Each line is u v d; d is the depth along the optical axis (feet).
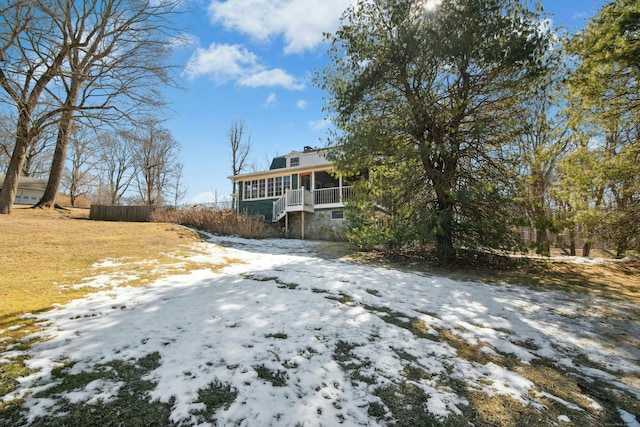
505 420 8.45
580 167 32.45
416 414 8.30
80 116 42.96
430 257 34.65
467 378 10.46
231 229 46.52
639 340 14.93
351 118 32.45
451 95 30.50
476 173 31.48
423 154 29.22
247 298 16.15
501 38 26.99
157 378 8.67
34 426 6.67
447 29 27.55
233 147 113.91
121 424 6.98
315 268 26.18
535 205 28.94
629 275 30.19
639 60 25.53
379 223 34.06
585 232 33.96
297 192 56.54
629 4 25.94
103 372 8.77
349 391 8.98
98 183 123.24
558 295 22.66
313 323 13.52
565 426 8.44
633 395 10.25
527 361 12.26
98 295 15.35
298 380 9.24
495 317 17.07
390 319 15.16
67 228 35.88
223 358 9.97
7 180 42.91
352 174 34.96
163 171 118.62
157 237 35.96
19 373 8.37
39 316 12.21
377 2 29.78
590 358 12.98
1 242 25.66
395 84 31.27
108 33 43.55
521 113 30.07
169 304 14.55
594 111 31.14
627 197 32.24
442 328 14.74
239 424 7.23
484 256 31.89
